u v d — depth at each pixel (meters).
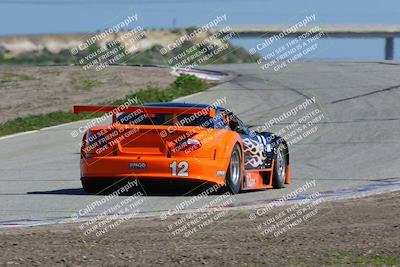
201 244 32.09
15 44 101.69
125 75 156.00
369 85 135.75
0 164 69.88
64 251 30.44
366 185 53.25
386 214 39.34
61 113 108.50
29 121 100.88
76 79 152.00
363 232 34.56
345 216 39.03
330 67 174.75
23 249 30.77
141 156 47.06
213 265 28.28
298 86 138.38
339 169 63.91
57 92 135.38
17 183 55.75
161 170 46.75
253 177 51.38
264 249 31.09
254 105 117.06
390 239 32.91
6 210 42.47
